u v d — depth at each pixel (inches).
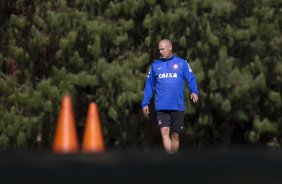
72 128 885.8
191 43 2071.9
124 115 2139.5
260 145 2278.5
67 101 889.5
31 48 2161.7
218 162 708.7
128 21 2085.4
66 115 885.8
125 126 2204.7
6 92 2181.3
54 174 641.0
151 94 1503.4
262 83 2101.4
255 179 639.1
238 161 713.6
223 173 658.2
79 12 2081.7
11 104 2190.0
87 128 932.0
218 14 2042.3
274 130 2187.5
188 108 2078.0
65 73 2124.8
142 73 2080.5
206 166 685.3
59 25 2085.4
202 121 2135.8
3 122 2171.5
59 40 2105.1
